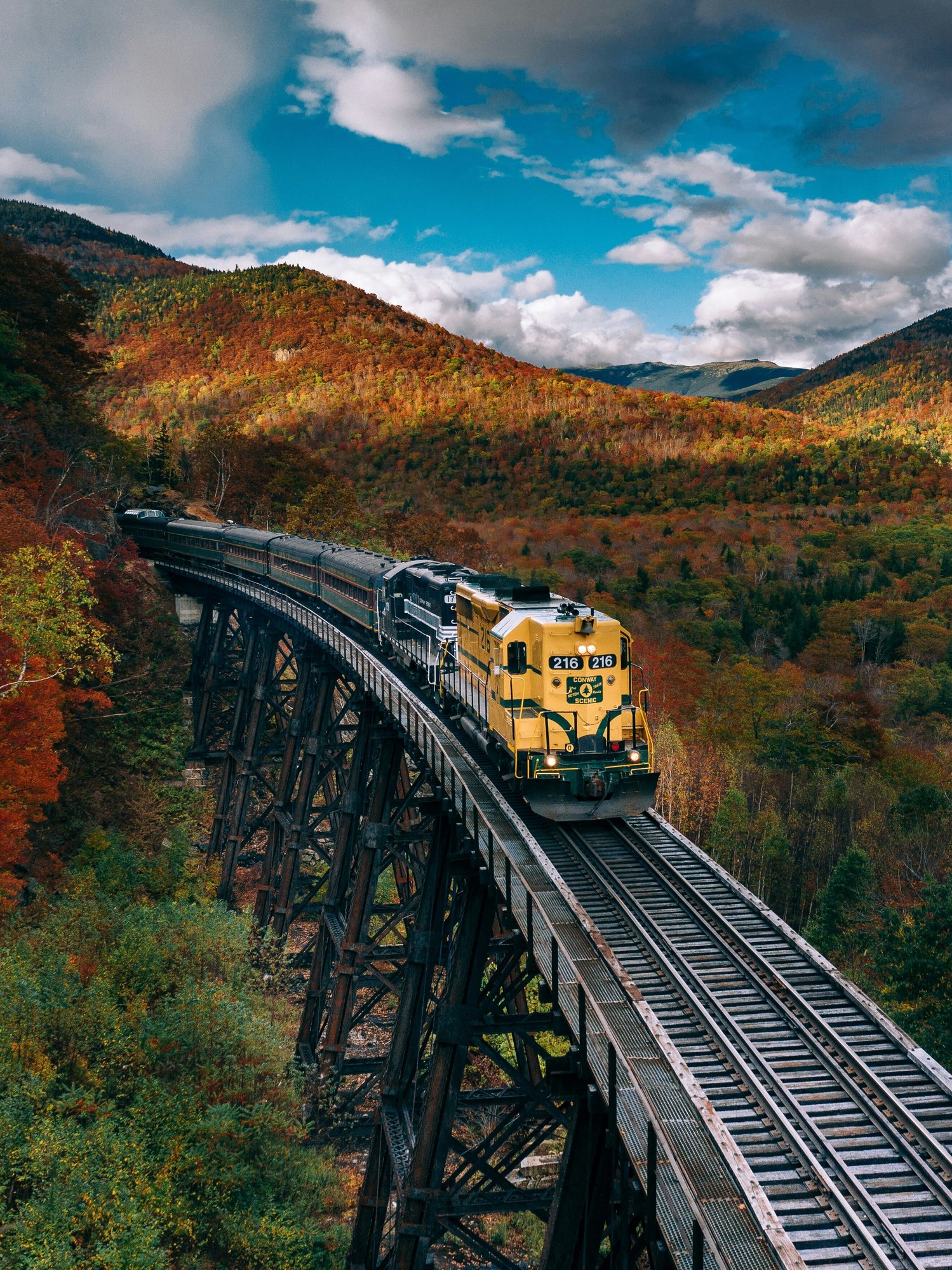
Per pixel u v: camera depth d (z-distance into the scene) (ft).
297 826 116.37
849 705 254.47
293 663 183.62
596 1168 38.17
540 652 65.10
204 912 113.50
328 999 116.16
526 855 57.00
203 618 187.11
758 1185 29.63
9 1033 74.84
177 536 205.87
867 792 203.72
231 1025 86.07
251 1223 70.79
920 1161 33.37
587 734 64.59
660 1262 30.12
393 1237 75.20
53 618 92.27
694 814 197.36
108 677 144.56
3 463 164.86
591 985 42.70
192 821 156.76
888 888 154.71
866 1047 40.24
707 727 243.19
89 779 141.59
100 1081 76.95
